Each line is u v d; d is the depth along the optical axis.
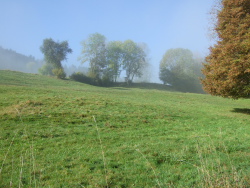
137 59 72.81
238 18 18.56
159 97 31.27
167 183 5.51
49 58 66.88
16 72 48.19
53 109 13.69
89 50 67.88
